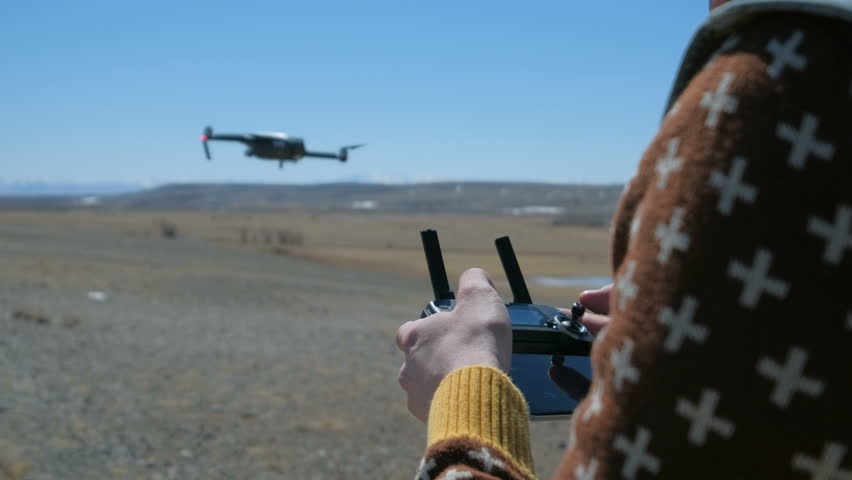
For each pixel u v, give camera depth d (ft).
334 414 34.32
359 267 150.10
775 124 2.11
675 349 2.16
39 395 31.12
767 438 2.05
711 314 2.11
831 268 2.01
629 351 2.28
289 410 34.12
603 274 146.61
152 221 407.85
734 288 2.09
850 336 1.99
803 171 2.06
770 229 2.07
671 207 2.26
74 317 52.54
